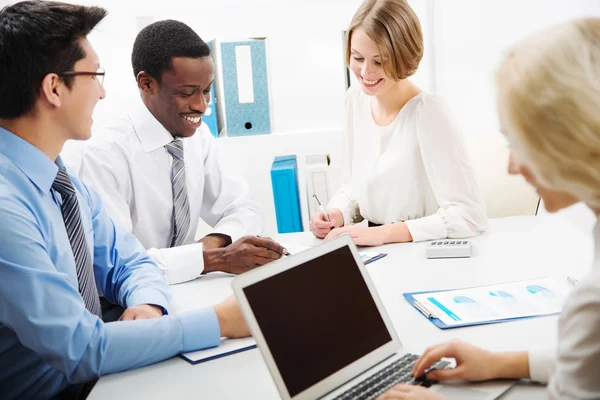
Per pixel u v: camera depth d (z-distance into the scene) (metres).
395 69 2.12
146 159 2.21
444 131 2.13
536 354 1.14
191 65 2.06
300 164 3.22
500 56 0.92
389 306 1.55
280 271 1.17
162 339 1.36
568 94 0.81
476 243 1.98
